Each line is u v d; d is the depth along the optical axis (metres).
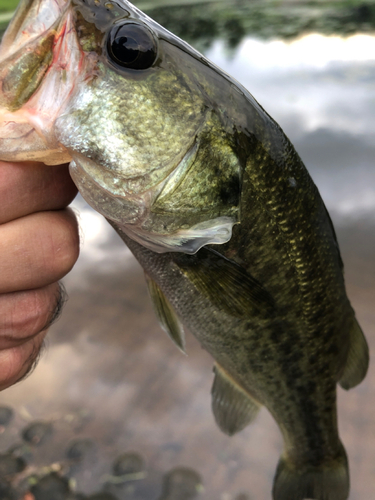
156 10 2.37
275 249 0.18
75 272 0.63
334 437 0.26
